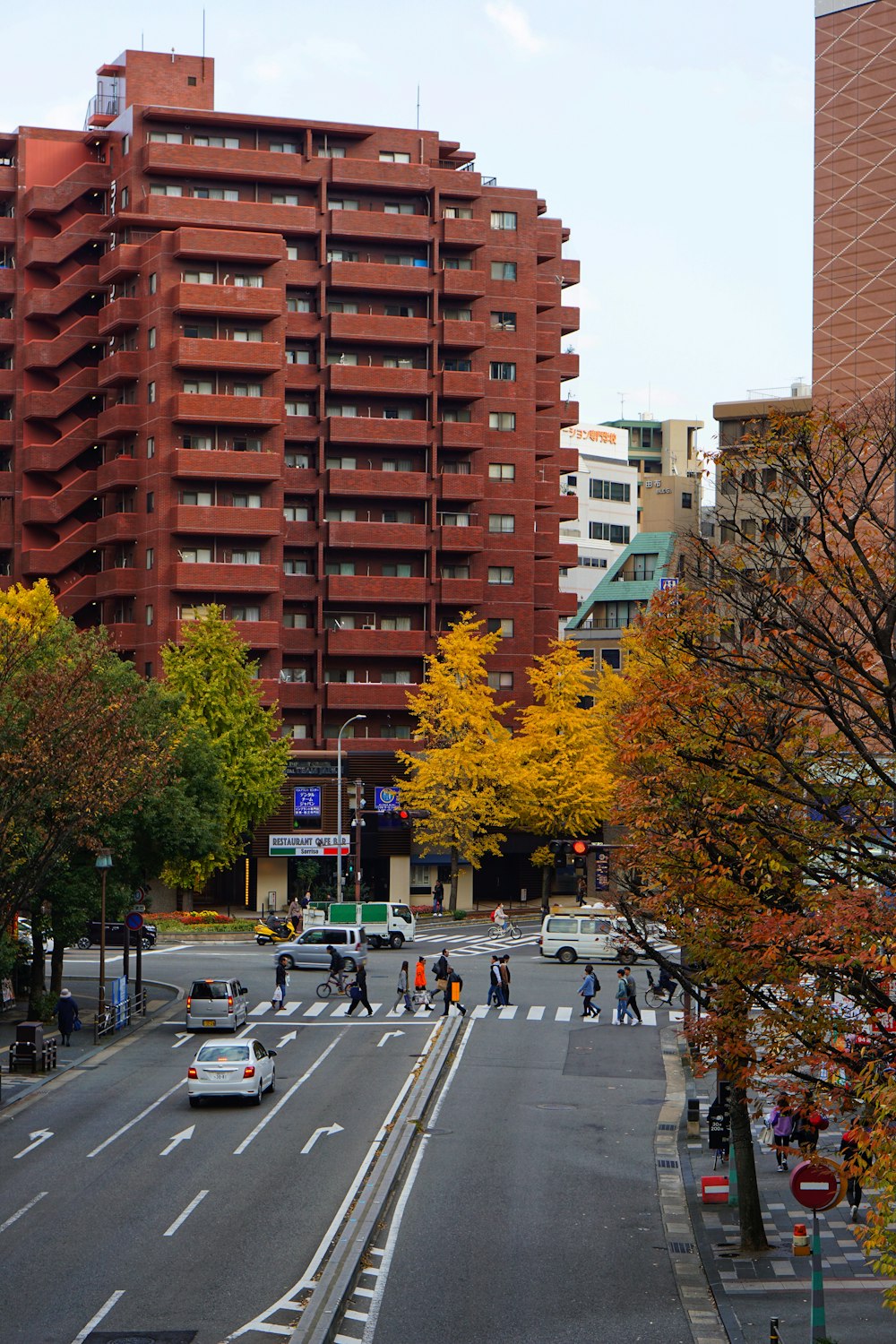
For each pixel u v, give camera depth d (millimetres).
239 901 94438
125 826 52625
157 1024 53969
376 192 100500
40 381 98812
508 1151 35188
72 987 62281
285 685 95750
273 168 97625
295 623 97250
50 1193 30500
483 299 101688
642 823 24281
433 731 91062
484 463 101125
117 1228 27984
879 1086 15898
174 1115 38438
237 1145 34906
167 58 100375
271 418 92375
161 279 92625
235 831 81188
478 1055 47844
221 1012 51375
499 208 102750
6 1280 24891
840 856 20812
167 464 91688
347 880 94125
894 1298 14945
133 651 94938
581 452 155250
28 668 46281
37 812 41875
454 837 91250
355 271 97688
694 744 21938
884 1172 14961
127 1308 23484
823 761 21594
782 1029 20516
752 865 21469
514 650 101500
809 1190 20375
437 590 98688
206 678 81875
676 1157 35312
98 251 100938
